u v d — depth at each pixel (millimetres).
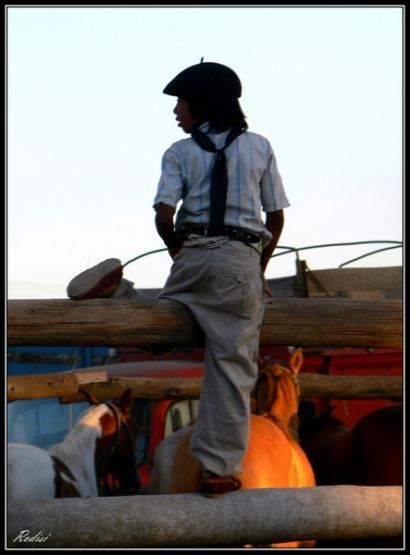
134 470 11938
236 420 6293
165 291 6816
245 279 6383
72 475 10742
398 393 12953
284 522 6336
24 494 9992
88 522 5957
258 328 6555
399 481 9148
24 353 19750
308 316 7102
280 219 6727
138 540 6047
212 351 6383
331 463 10336
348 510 6562
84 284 6590
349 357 14969
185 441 7461
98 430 11297
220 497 6273
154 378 12742
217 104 6520
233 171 6449
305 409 12680
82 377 12094
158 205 6395
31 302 6535
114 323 6555
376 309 7250
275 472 7055
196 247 6430
